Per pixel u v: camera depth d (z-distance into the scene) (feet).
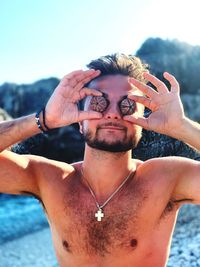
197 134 2.18
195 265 4.24
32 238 8.10
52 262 6.20
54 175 2.42
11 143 2.29
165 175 2.33
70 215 2.33
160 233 2.33
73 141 14.78
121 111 2.18
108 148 2.19
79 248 2.33
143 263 2.32
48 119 2.22
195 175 2.30
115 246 2.28
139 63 2.39
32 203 11.95
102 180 2.30
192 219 6.30
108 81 2.26
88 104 2.24
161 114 2.22
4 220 9.85
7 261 6.49
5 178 2.37
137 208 2.28
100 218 2.27
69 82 2.21
